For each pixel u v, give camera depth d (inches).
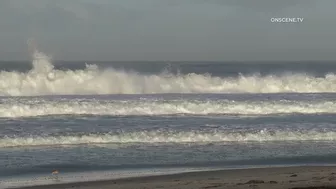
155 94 3506.4
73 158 1759.4
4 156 1763.0
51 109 2581.2
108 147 1943.9
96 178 1485.0
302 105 2819.9
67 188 1344.7
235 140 2110.0
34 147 1910.7
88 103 2659.9
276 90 3914.9
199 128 2252.7
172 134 2106.3
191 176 1508.4
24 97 3078.2
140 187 1339.8
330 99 3154.5
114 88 3708.2
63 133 2062.0
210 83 3932.1
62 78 3661.4
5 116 2486.5
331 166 1683.1
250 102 2832.2
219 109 2728.8
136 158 1781.5
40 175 1526.8
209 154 1865.2
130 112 2630.4
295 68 6796.3
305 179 1422.2
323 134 2197.3
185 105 2719.0
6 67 6560.0
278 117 2603.3
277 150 1955.0
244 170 1604.3
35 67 3735.2
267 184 1343.5
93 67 3878.0
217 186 1328.7
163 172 1578.5
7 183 1417.3
